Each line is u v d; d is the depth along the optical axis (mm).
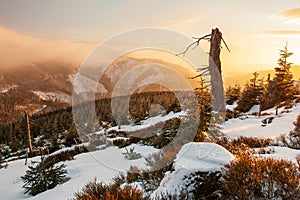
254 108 27891
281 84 25391
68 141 20438
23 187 8250
